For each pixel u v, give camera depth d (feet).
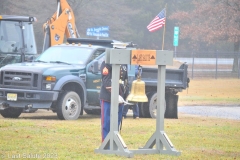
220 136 105.60
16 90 125.49
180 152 80.89
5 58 160.04
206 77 357.82
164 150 80.89
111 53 76.28
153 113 144.15
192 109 174.19
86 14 418.72
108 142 79.05
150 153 80.64
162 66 80.23
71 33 192.44
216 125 124.36
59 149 82.74
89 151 81.30
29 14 398.83
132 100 79.00
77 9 408.87
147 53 78.28
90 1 424.87
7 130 101.19
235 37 403.95
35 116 139.74
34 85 125.49
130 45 144.36
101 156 77.05
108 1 441.68
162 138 80.84
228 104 193.88
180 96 228.02
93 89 134.21
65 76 127.95
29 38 166.50
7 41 161.17
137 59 77.61
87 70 133.39
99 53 138.72
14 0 397.80
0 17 160.56
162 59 79.36
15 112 134.21
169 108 145.79
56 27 187.83
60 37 188.44
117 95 77.36
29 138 92.58
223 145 94.32
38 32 404.57
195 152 85.46
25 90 125.08
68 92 128.16
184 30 437.58
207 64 409.49
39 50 361.10
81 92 132.46
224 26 412.57
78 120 128.57
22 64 131.85
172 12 525.75
